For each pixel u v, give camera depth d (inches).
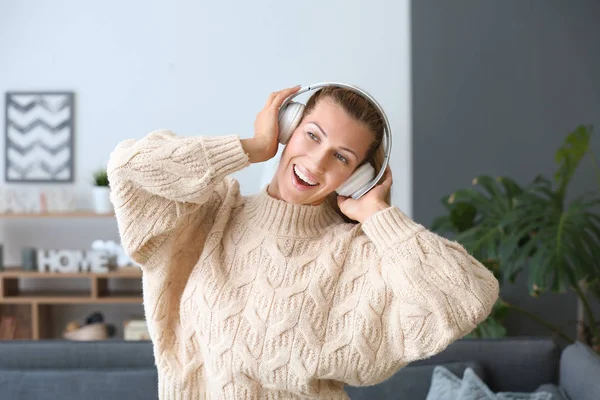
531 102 169.6
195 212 44.5
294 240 43.1
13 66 177.8
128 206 40.5
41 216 166.6
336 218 46.5
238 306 41.4
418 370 96.7
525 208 125.2
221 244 44.1
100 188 167.3
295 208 43.0
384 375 42.0
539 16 168.9
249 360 40.7
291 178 42.1
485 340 99.9
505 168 170.4
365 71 176.4
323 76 177.0
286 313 40.9
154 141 40.6
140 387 94.1
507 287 168.6
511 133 170.2
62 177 178.9
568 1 168.1
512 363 97.7
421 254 40.4
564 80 168.7
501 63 169.9
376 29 176.1
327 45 176.9
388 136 41.7
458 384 88.1
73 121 178.1
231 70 177.6
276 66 177.3
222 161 39.9
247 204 45.9
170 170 39.4
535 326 168.1
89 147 178.9
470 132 171.0
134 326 163.2
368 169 42.9
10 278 170.9
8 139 178.5
